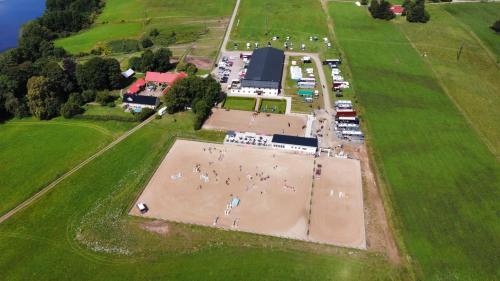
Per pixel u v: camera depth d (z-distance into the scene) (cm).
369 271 9331
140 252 10006
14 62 19175
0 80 15925
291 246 10044
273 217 10925
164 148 13750
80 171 12838
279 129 14612
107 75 17388
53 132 14938
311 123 14888
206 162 13050
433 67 18788
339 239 10206
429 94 16538
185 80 15762
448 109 15475
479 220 10550
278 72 17975
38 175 12719
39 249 10181
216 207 11288
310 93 16762
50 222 10969
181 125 15062
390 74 18212
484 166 12425
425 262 9488
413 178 12031
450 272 9231
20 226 10869
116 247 10162
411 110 15438
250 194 11706
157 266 9619
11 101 15700
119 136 14525
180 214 11088
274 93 16900
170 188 12019
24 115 15988
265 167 12750
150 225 10750
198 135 14450
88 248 10162
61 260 9875
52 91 16175
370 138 13875
